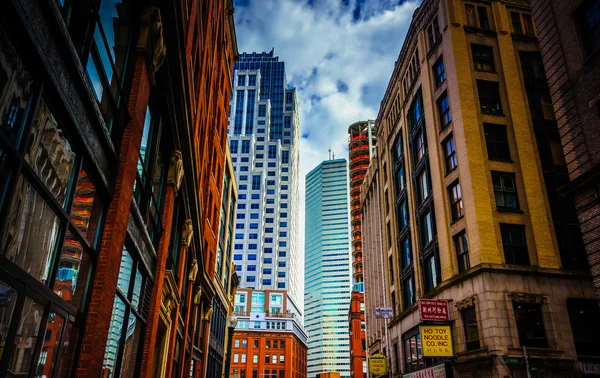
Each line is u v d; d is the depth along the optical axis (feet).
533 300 75.46
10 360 17.65
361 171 398.83
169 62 41.01
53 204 20.63
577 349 73.31
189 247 77.36
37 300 19.63
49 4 18.24
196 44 63.52
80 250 25.50
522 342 72.74
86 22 24.06
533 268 77.77
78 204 25.09
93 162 25.82
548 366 70.59
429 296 96.84
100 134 26.73
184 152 56.90
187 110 51.57
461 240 89.30
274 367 375.04
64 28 19.95
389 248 149.59
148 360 45.96
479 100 94.53
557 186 88.53
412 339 113.09
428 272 107.04
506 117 93.76
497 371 69.92
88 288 27.04
